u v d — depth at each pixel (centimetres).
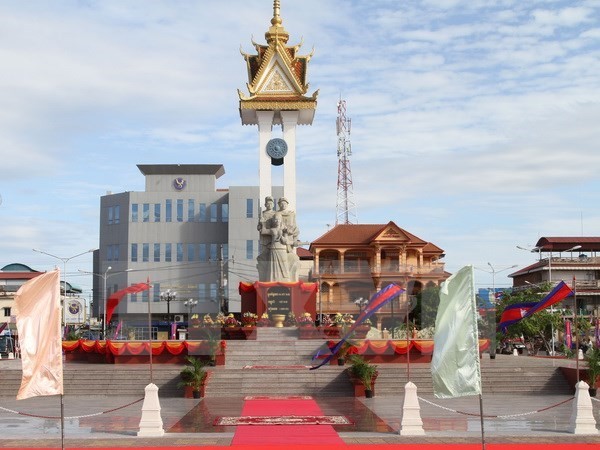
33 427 2702
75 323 10194
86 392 3853
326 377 3891
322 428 2617
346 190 12369
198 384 3672
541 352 7688
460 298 1927
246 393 3803
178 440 2372
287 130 6241
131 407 3331
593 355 3881
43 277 1911
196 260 10700
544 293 8038
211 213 10831
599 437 2409
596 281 10131
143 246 10769
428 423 2762
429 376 3900
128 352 4472
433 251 9962
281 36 6278
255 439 2381
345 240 9562
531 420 2844
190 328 4512
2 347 7644
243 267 10406
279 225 5803
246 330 5000
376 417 2909
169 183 11025
